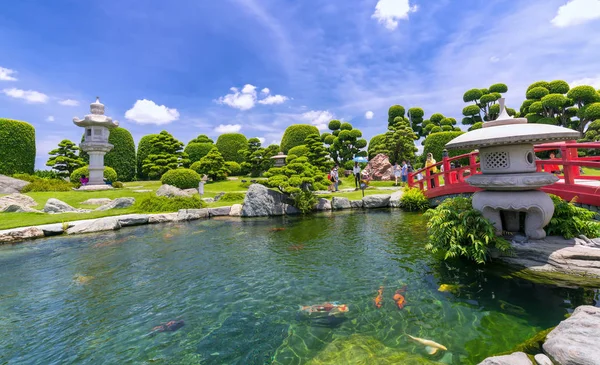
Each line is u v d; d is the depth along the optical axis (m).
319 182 15.91
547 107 27.67
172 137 29.91
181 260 7.29
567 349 2.67
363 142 36.97
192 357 3.29
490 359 2.71
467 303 4.12
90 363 3.26
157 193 17.22
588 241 4.75
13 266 7.13
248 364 3.12
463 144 5.22
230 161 34.59
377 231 9.48
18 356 3.44
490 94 37.00
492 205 5.19
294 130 33.41
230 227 11.74
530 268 4.71
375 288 4.91
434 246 5.90
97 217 13.18
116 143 29.14
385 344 3.30
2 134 21.47
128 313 4.48
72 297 5.18
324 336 3.57
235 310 4.42
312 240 8.77
